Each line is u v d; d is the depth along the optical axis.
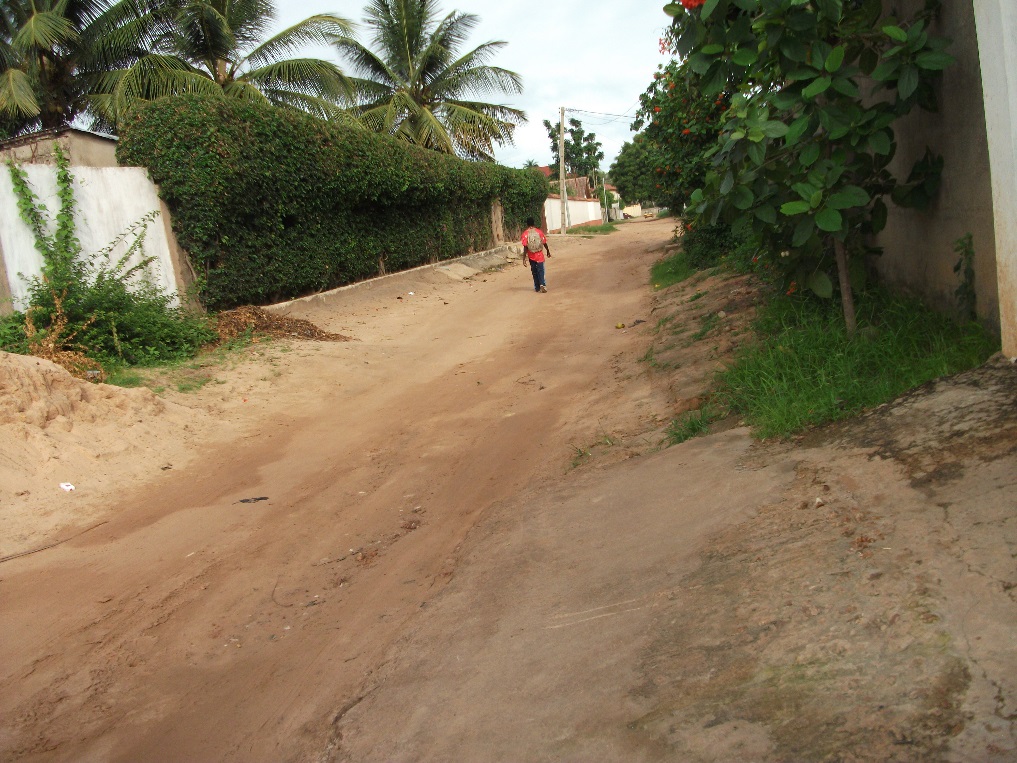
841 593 2.91
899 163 6.41
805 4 5.21
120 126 12.09
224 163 12.23
